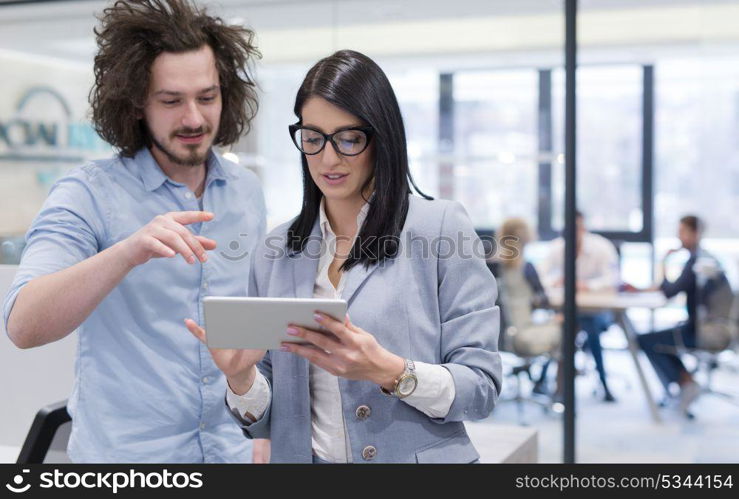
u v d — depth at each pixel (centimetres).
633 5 591
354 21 588
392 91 168
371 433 168
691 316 652
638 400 712
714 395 676
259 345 156
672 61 718
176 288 216
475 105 596
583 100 775
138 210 215
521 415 641
